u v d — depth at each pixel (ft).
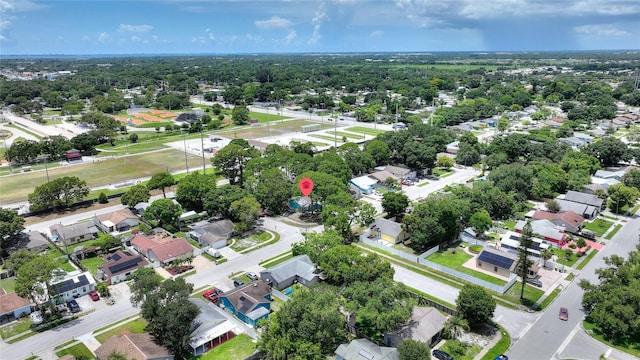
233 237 344.69
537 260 298.76
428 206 325.83
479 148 566.36
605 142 524.11
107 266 280.92
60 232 331.16
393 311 204.74
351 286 230.27
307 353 188.03
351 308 214.90
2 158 568.00
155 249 299.99
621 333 217.36
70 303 248.93
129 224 363.15
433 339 215.92
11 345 215.92
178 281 219.61
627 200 384.68
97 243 317.01
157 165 543.80
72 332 226.79
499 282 273.95
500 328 228.02
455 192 378.32
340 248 267.18
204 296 259.80
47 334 225.15
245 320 236.84
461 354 207.10
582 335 222.07
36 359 205.46
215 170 521.24
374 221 350.43
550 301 254.27
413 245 327.26
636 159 516.73
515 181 409.49
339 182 381.81
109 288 271.08
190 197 378.53
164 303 209.97
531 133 647.97
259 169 433.48
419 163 500.74
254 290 253.03
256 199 377.09
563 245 327.06
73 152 565.53
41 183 471.62
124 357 179.52
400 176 485.15
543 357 205.46
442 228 314.35
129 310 247.50
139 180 481.46
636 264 258.78
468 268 293.64
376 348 197.06
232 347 215.72
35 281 232.12
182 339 204.13
